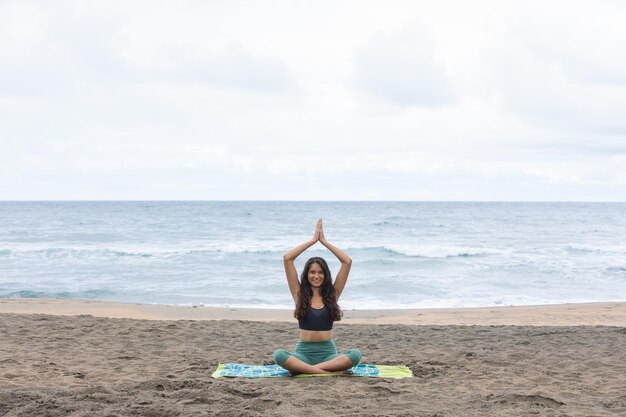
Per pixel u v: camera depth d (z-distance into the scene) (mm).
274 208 125000
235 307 16016
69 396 5332
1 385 5973
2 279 22906
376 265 27641
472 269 26141
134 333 9805
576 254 33000
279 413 4895
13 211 105250
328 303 6590
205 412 4840
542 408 5168
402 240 42969
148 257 30359
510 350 8430
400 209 119562
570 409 5148
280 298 18703
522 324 12719
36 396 5309
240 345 8984
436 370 6984
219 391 5566
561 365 7348
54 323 10586
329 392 5625
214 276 23703
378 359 7789
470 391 5848
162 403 5109
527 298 19016
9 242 40469
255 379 6297
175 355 8070
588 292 20406
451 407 5176
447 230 54875
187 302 17922
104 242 40312
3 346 8438
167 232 51125
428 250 33531
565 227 59969
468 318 13625
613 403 5387
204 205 156750
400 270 25969
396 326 11133
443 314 14305
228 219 74500
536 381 6391
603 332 10164
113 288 20578
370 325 11312
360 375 6477
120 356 7789
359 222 67562
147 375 6613
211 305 17312
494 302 18188
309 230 53906
